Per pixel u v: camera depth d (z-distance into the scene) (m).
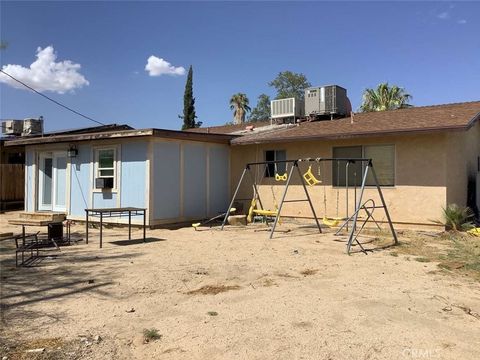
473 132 14.23
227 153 15.84
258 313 5.12
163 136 12.73
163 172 13.16
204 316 5.02
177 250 9.25
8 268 7.50
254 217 14.81
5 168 19.38
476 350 4.11
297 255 8.67
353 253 8.89
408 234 11.38
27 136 20.09
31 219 10.50
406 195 12.18
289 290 6.12
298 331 4.55
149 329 4.61
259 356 3.96
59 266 7.64
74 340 4.32
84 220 14.25
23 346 4.16
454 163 12.30
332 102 17.19
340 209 13.44
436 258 8.39
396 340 4.33
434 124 11.24
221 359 3.92
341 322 4.82
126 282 6.55
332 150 13.70
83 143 14.34
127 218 13.19
